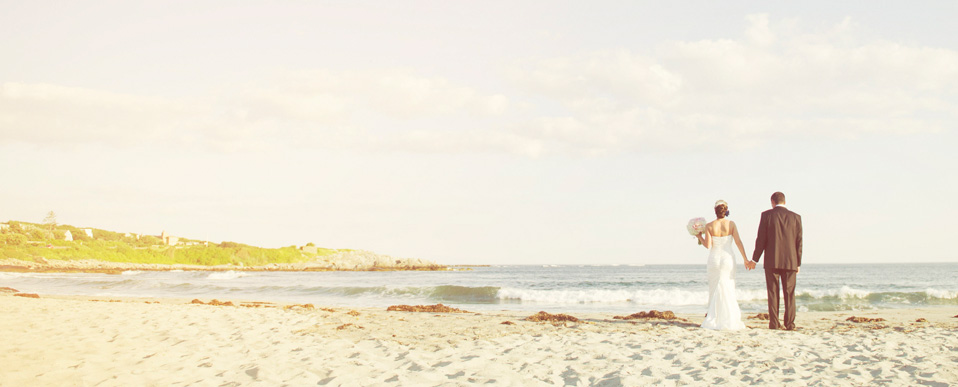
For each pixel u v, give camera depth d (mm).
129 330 7770
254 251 119312
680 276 62406
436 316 11102
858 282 42719
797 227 8320
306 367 5184
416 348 6613
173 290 26422
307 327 8781
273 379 4656
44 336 7070
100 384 4410
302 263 114250
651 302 19156
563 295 20406
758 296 19422
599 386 4574
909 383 4609
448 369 5211
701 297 19125
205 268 104000
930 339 7211
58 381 4488
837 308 16266
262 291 25438
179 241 137625
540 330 8555
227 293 24453
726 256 8469
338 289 24328
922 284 39469
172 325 8461
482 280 52688
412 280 52906
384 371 5059
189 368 5121
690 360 5715
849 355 5957
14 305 11391
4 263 82125
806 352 6148
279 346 6621
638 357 5934
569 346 6746
